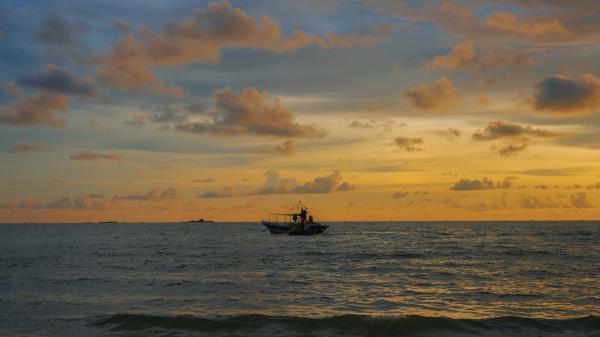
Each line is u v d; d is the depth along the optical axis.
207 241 101.94
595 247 71.75
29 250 71.31
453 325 20.53
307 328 20.44
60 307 25.09
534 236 116.06
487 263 47.75
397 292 29.94
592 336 19.19
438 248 72.44
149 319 21.42
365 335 19.62
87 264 47.94
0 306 25.34
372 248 73.94
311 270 42.03
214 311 24.14
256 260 52.59
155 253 64.25
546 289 30.72
